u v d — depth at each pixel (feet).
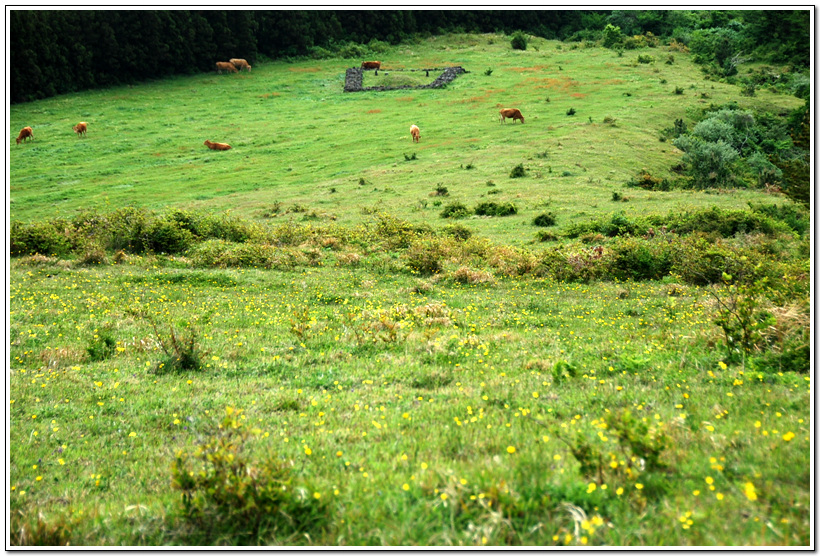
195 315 52.80
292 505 16.79
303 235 104.47
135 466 23.80
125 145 225.56
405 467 19.40
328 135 228.84
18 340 44.78
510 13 451.12
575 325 47.52
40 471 24.11
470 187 154.30
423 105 267.39
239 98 297.12
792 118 233.35
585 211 128.26
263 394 31.53
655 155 185.06
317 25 389.60
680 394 26.20
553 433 21.03
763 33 358.64
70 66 305.12
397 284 72.59
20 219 143.33
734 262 69.97
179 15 333.42
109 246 94.68
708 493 16.15
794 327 32.68
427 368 34.37
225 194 166.20
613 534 14.52
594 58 351.05
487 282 73.36
